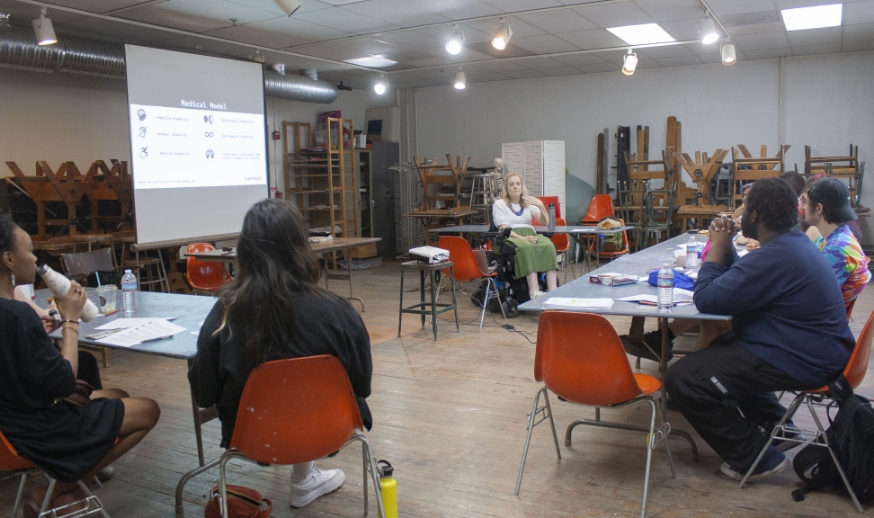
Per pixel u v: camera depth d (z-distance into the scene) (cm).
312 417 185
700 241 491
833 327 230
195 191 641
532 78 997
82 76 691
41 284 602
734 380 236
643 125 931
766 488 247
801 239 235
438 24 638
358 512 240
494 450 293
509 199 619
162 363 461
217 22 617
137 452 304
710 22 592
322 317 185
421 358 451
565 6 576
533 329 531
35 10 550
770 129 859
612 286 305
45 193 610
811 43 750
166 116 610
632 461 276
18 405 188
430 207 962
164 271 648
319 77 960
